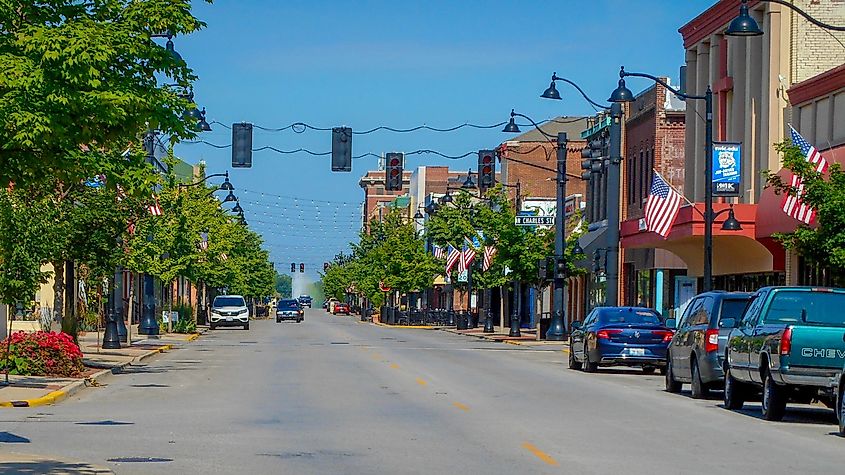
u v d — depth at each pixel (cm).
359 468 1712
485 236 8394
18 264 3055
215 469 1692
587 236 8331
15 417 2438
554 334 6944
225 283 10769
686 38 6350
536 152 11631
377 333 8725
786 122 5134
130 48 2058
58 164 1994
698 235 5172
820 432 2323
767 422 2511
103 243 4056
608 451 1939
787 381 2414
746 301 3041
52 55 1889
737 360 2733
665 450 1972
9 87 1875
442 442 2033
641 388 3438
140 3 2141
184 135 2127
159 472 1658
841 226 3159
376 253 12738
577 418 2483
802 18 5159
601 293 8150
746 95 5472
